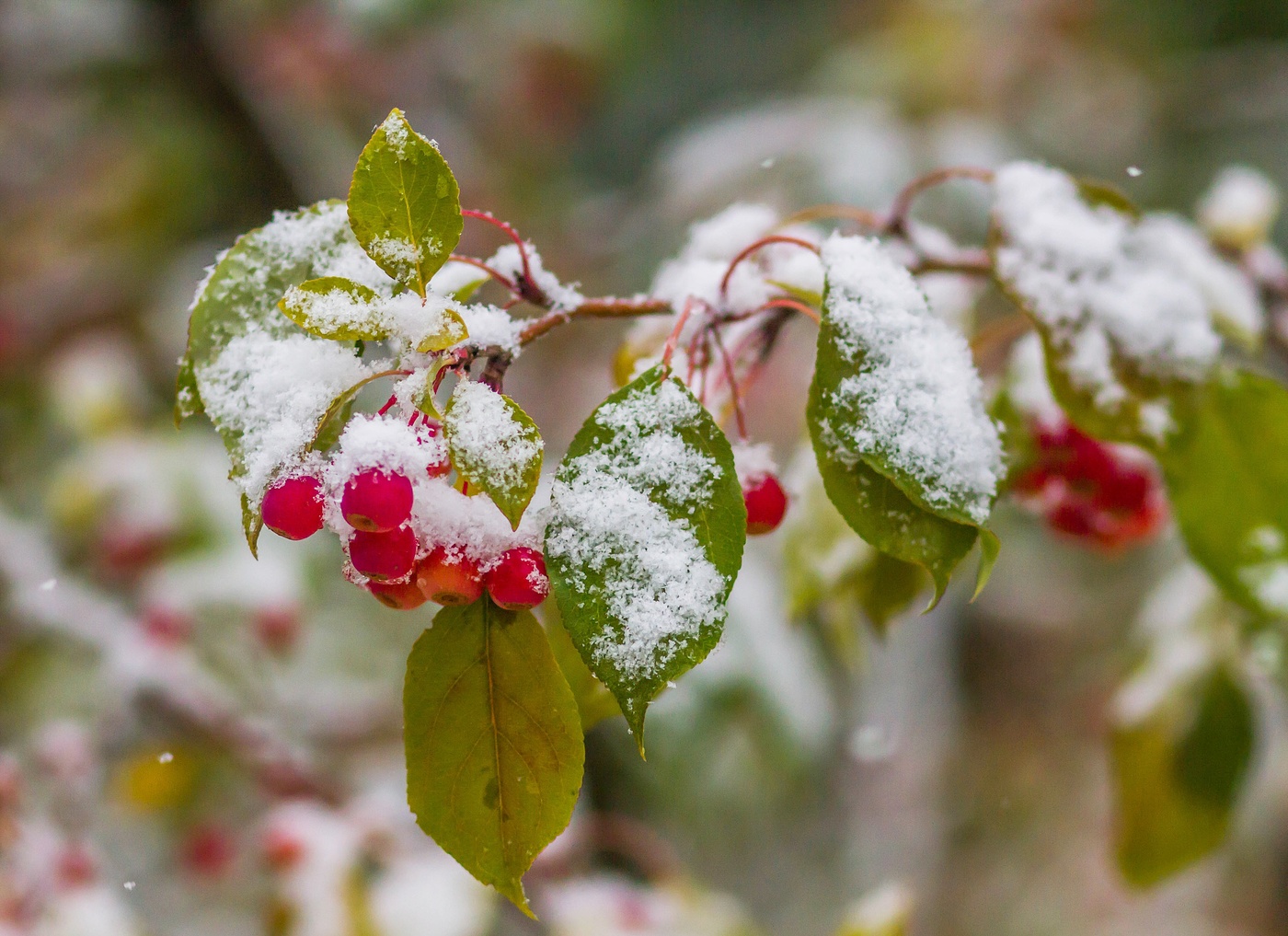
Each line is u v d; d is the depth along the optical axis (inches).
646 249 66.2
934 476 26.9
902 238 30.7
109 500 58.1
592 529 26.4
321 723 58.2
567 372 71.3
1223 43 84.5
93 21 66.9
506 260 28.0
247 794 53.6
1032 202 29.7
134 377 66.5
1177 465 29.8
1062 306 29.5
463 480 27.0
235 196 71.6
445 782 26.9
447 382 30.5
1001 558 86.5
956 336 27.5
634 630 26.3
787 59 91.9
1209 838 36.4
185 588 53.9
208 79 61.2
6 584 54.3
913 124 65.8
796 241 27.7
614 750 54.4
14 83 68.7
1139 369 29.4
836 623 32.6
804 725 49.1
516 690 27.0
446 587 26.8
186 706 48.1
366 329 26.5
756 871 68.3
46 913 40.6
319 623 64.7
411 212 26.6
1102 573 90.0
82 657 61.0
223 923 56.6
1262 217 34.3
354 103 72.2
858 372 27.0
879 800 71.5
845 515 27.1
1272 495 30.5
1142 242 29.7
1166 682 36.9
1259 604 30.5
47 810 44.8
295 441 26.8
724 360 28.5
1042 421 31.5
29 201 74.8
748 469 28.2
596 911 42.3
